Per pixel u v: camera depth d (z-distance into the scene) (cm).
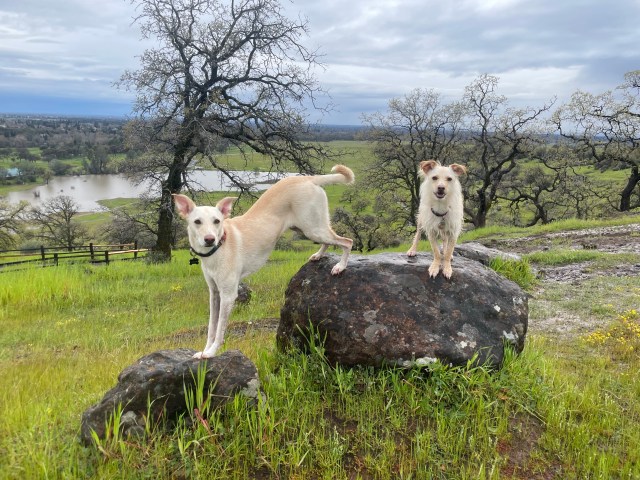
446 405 471
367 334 502
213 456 386
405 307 518
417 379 490
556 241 1681
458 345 495
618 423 479
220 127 1802
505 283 581
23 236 4122
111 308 1160
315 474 390
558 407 479
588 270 1194
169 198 1819
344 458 409
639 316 809
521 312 552
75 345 852
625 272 1155
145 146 1761
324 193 540
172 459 380
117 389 406
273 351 568
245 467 385
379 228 3469
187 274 1586
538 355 577
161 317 1060
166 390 404
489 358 500
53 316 1097
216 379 420
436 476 391
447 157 3000
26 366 695
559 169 3109
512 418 468
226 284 460
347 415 459
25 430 420
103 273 1535
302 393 476
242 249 479
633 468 408
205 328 914
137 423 393
